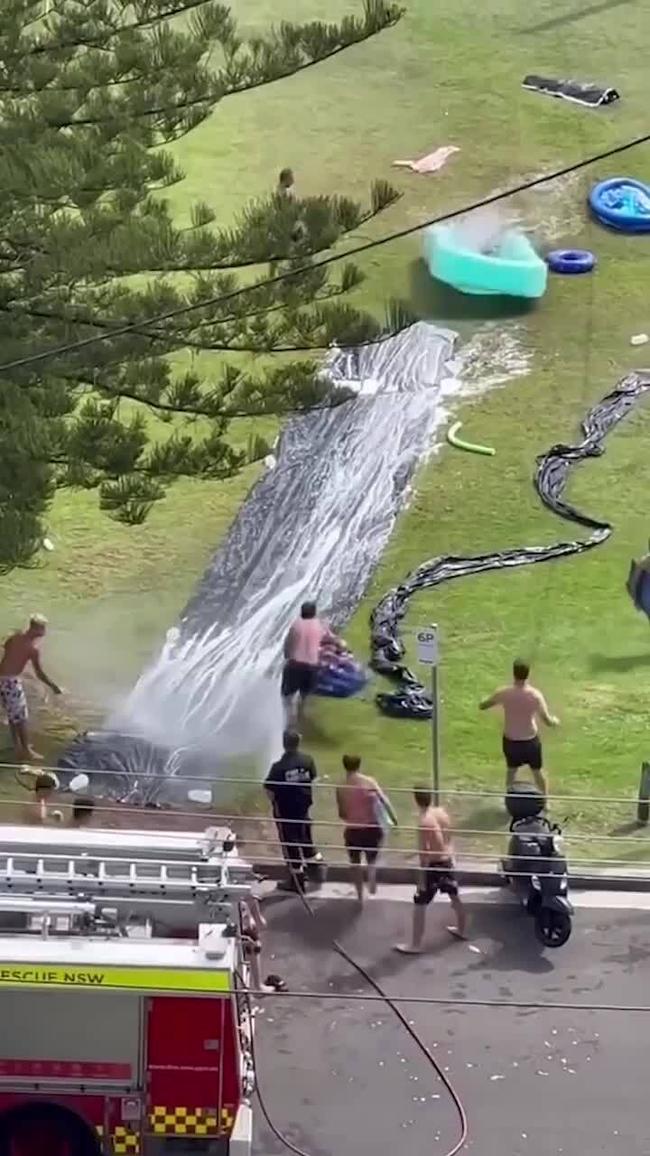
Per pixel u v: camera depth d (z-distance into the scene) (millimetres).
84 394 24203
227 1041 14773
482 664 23859
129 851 15562
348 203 22391
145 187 23000
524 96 42094
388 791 21359
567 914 18906
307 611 22359
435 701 20531
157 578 25641
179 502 27422
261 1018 18031
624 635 24578
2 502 20984
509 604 25156
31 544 20906
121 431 21484
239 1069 14945
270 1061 17422
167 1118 14961
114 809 20266
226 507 27266
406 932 19359
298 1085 17109
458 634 24484
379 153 39219
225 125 40312
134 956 14656
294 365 22891
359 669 23484
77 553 26281
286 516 27016
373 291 33375
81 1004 14672
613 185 37031
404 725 22719
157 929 15250
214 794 21250
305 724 22641
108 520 27062
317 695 23203
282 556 26094
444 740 22359
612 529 26953
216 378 29641
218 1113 14938
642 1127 16641
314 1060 17469
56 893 15133
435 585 25547
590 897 19969
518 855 19312
